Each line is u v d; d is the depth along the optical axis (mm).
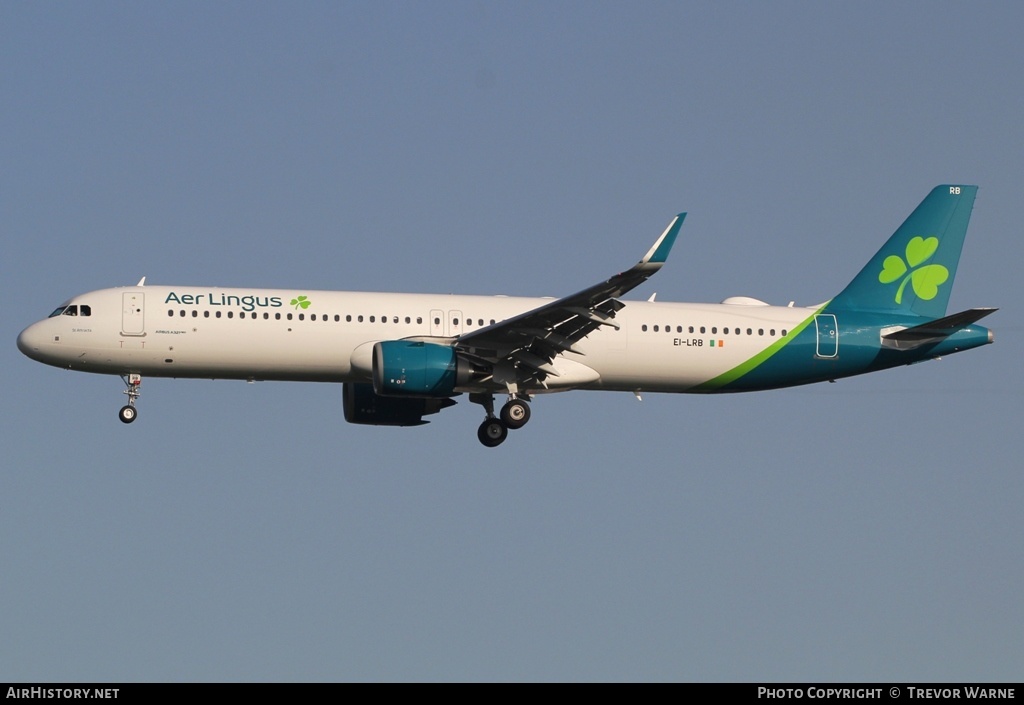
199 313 150125
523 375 155500
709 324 161750
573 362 158500
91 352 148875
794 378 165000
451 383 150375
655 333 159875
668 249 134500
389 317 153875
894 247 170500
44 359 149625
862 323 166125
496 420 161875
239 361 151000
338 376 154000
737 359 161750
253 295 152625
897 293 169625
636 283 139375
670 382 162000
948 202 171750
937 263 170750
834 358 164500
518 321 146750
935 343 166625
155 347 149125
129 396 153125
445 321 155125
